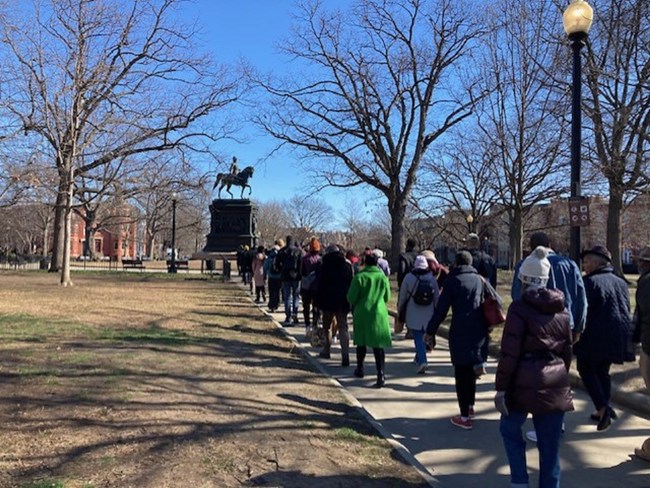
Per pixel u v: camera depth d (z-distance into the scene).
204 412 5.79
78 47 20.23
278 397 6.68
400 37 29.33
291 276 13.48
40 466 4.20
